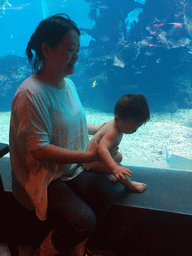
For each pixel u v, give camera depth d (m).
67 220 1.17
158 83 9.23
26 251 1.62
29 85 1.20
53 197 1.26
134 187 1.59
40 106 1.18
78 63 11.05
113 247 1.62
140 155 4.70
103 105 10.30
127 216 1.50
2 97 10.96
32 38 1.23
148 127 6.86
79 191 1.41
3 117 9.10
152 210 1.42
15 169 1.38
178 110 8.90
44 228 1.69
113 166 1.34
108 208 1.41
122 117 1.32
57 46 1.15
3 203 1.33
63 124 1.33
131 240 1.59
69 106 1.41
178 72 9.05
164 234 1.48
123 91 9.80
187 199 1.51
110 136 1.42
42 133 1.18
